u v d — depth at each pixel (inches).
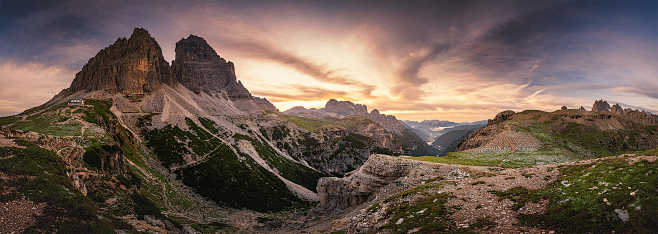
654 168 1110.4
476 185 1583.4
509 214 1184.2
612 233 914.7
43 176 1875.0
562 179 1363.2
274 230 3887.8
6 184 1644.9
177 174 6333.7
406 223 1330.0
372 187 3280.0
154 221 2591.0
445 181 1815.9
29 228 1432.1
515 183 1505.9
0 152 1898.4
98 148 3777.1
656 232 853.2
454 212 1294.3
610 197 1045.2
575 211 1055.6
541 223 1067.9
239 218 5027.1
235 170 7450.8
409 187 2529.5
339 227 2276.1
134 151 6082.7
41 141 2763.3
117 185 3250.5
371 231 1445.6
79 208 1804.9
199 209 4916.3
